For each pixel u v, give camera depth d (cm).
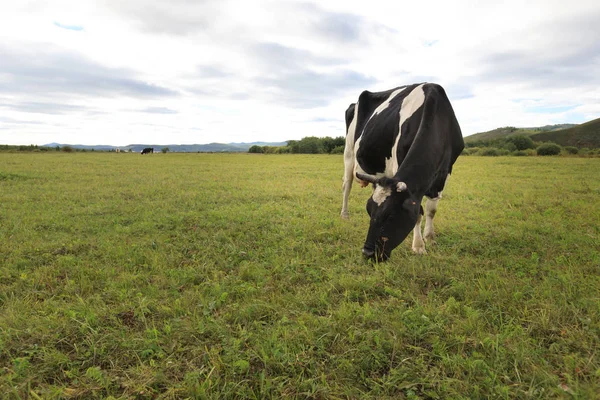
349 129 655
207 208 766
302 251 475
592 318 285
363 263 428
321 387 222
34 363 250
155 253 460
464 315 306
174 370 242
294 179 1310
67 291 355
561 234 529
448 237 534
